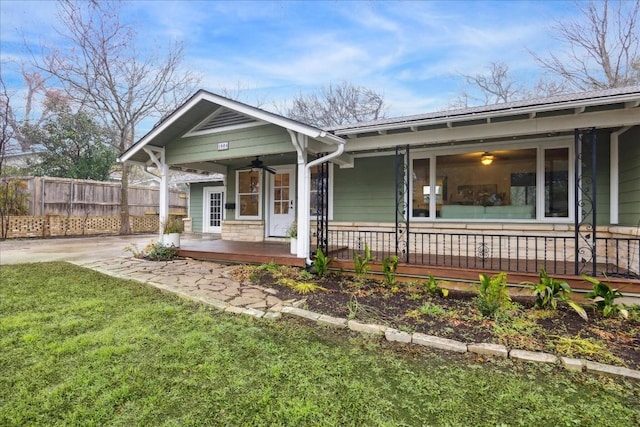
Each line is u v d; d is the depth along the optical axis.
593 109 4.35
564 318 3.69
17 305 4.06
